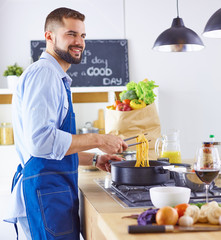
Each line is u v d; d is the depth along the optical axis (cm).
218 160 132
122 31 440
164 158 207
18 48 423
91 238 152
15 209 182
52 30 193
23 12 424
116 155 228
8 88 412
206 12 449
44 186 171
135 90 279
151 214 112
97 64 436
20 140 183
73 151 168
